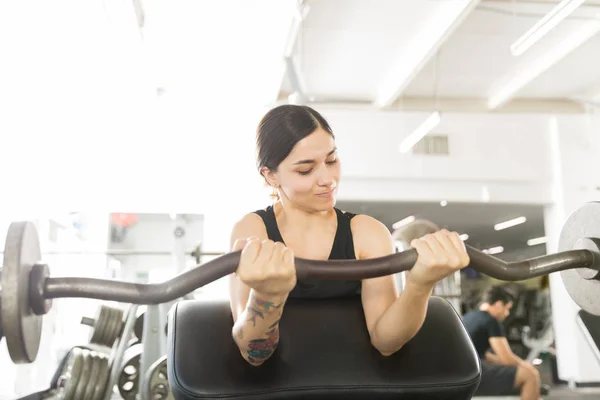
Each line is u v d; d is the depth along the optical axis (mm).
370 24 5293
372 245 998
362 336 930
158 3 4938
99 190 6309
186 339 912
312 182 910
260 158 955
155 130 6641
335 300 989
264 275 686
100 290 757
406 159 6984
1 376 3990
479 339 3178
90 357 3156
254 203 6617
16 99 4617
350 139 6996
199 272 734
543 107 7246
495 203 7348
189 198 6605
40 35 4570
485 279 9617
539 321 8844
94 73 5539
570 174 7141
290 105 935
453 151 7059
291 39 5238
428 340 947
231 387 849
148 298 754
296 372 873
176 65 6230
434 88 6914
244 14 5012
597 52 5953
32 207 4809
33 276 754
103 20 4438
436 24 5133
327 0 4844
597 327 1107
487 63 6227
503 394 3109
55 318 4715
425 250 747
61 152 5469
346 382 872
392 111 7117
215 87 6688
